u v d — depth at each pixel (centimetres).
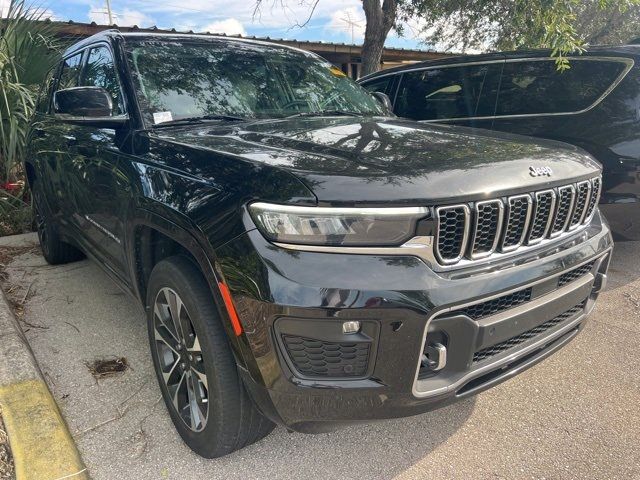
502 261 192
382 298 164
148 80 274
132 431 235
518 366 210
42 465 200
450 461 219
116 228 262
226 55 313
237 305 175
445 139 234
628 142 393
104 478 208
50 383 271
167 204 206
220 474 210
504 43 962
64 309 359
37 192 416
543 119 447
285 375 171
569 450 225
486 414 251
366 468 215
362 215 167
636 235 405
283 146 214
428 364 178
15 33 592
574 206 222
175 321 220
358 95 353
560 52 441
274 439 232
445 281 174
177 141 230
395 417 179
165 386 236
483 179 185
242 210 177
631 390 269
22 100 562
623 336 325
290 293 163
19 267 441
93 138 291
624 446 227
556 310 212
